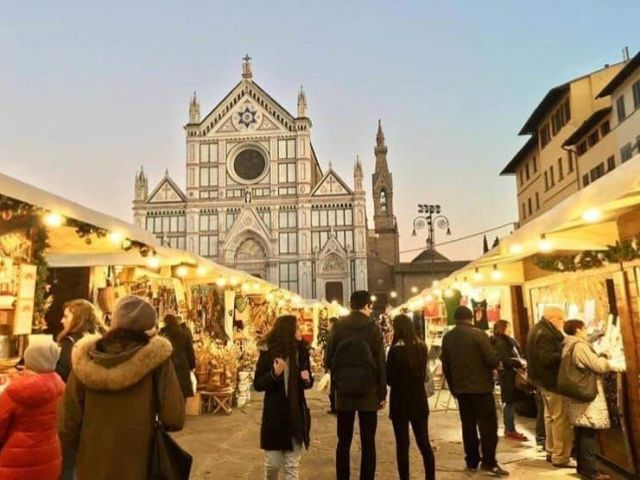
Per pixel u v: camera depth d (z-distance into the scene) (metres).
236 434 10.27
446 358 7.79
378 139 80.75
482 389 7.46
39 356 4.12
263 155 64.38
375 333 6.60
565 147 34.72
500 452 8.54
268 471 5.86
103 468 3.55
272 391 5.91
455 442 9.48
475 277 11.56
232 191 63.75
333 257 61.31
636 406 6.63
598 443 8.03
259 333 19.62
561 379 6.89
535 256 9.58
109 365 3.62
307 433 6.01
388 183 78.69
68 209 6.11
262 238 62.06
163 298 13.70
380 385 6.50
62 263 9.86
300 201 62.47
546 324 7.64
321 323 28.19
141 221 63.78
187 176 64.12
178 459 3.80
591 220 6.14
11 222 6.73
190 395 10.30
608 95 29.19
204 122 65.25
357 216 62.00
